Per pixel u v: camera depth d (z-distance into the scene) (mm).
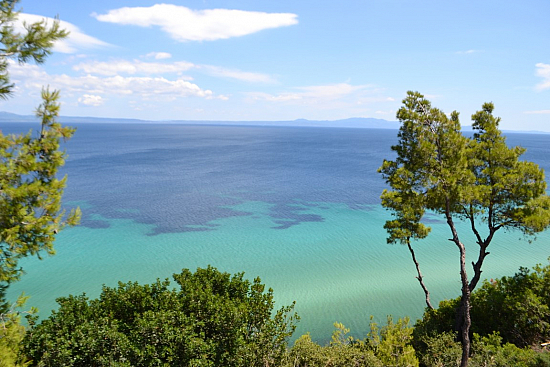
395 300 29469
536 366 14180
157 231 47156
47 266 35000
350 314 27188
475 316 20625
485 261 38125
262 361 12531
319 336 24141
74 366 10430
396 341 14461
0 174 8484
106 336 10695
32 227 8945
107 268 34875
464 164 18375
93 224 49562
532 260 38312
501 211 19594
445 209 19438
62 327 10938
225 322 11984
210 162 132375
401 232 23484
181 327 11602
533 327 18438
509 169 19469
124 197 67438
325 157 161125
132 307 12328
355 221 54125
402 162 20391
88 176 92000
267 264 36875
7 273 8922
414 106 19531
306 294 30297
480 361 15414
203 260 37625
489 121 20500
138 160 133375
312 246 42531
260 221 53219
